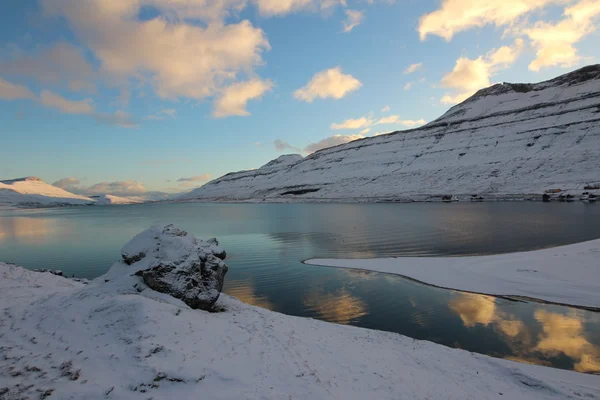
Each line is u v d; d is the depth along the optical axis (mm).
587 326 13180
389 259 25922
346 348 9781
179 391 6070
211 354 7473
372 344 10648
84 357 6941
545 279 18219
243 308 13203
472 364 9781
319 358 8508
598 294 15797
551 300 15844
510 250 28000
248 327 9945
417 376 8500
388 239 36625
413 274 21438
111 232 51562
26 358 6852
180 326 8430
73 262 28156
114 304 9031
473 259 24219
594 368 10227
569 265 19500
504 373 9266
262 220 67125
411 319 14398
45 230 56125
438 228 44531
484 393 8086
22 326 8547
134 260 11820
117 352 7090
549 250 24844
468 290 17938
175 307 9641
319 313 15328
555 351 11336
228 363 7211
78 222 74688
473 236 36594
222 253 14562
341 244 34188
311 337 10289
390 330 13344
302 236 40906
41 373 6324
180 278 10992
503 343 11992
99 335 7805
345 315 15031
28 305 10180
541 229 40062
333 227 50000
